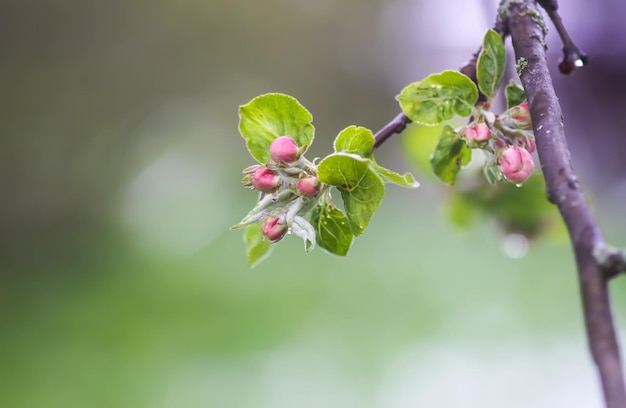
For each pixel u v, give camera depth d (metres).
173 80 2.81
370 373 1.81
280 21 3.07
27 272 2.32
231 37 2.96
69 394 1.77
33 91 2.50
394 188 2.49
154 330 2.00
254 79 3.04
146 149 2.69
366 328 1.95
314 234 0.74
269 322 2.01
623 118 1.80
